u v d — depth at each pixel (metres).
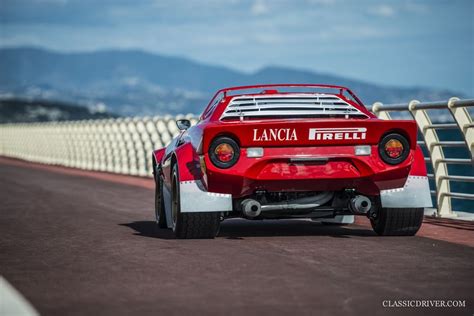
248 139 18.39
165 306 11.99
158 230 23.28
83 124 84.88
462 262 15.94
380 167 18.86
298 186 18.97
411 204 19.47
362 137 18.67
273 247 18.44
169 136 56.53
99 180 57.72
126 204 34.31
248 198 19.66
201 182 19.39
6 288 13.16
